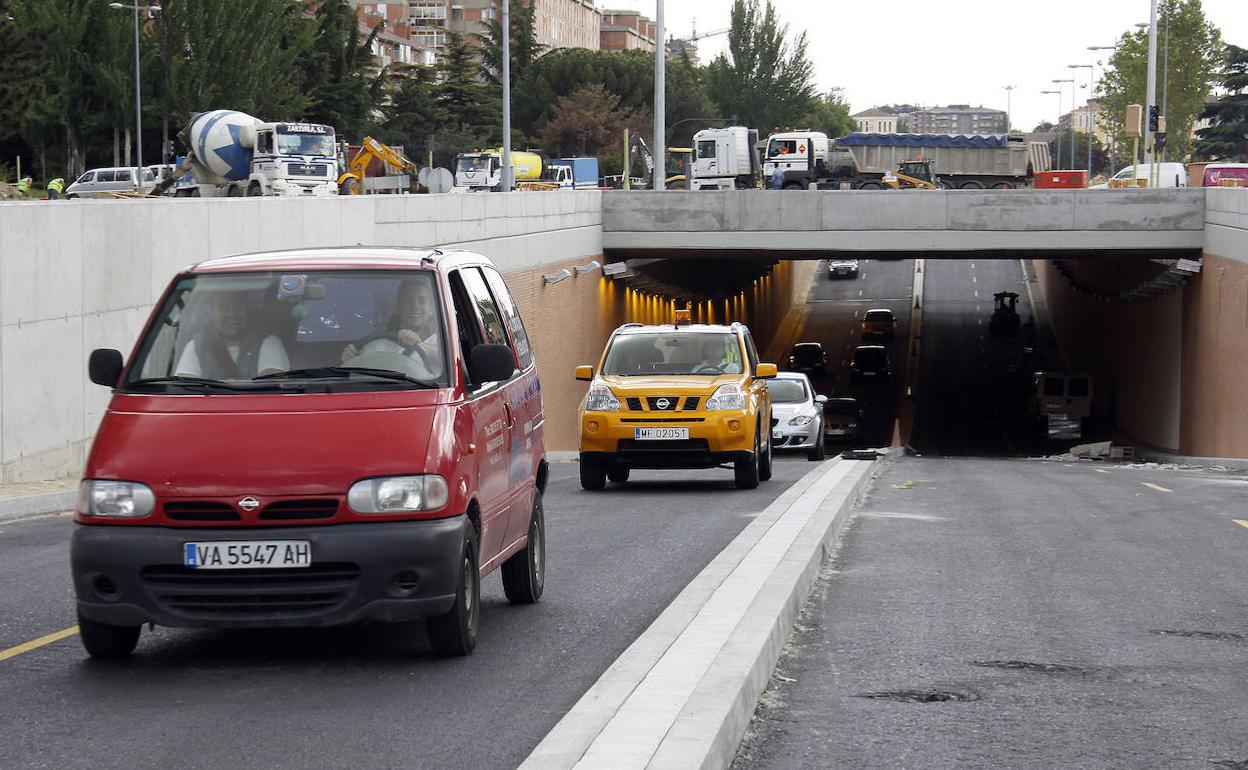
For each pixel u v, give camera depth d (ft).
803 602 51.19
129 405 40.45
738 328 107.96
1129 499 100.73
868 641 45.52
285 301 43.14
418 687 37.88
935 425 347.56
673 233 255.70
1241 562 65.21
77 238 98.27
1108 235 239.30
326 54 485.15
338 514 37.86
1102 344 361.30
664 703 31.83
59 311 96.37
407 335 42.29
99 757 31.19
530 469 50.06
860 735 33.96
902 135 361.10
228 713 35.04
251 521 37.65
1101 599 54.24
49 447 95.81
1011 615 50.55
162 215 109.81
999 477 129.90
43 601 51.72
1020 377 408.67
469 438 40.81
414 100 563.48
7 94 361.10
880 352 395.34
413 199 159.84
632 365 104.73
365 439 38.83
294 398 40.19
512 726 33.86
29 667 40.27
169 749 31.83
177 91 366.84
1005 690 38.99
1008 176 360.69
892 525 79.10
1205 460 192.13
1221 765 31.96
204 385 40.83
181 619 37.81
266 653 42.19
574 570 59.82
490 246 186.80
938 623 48.83
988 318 499.51
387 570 37.83
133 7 348.38
